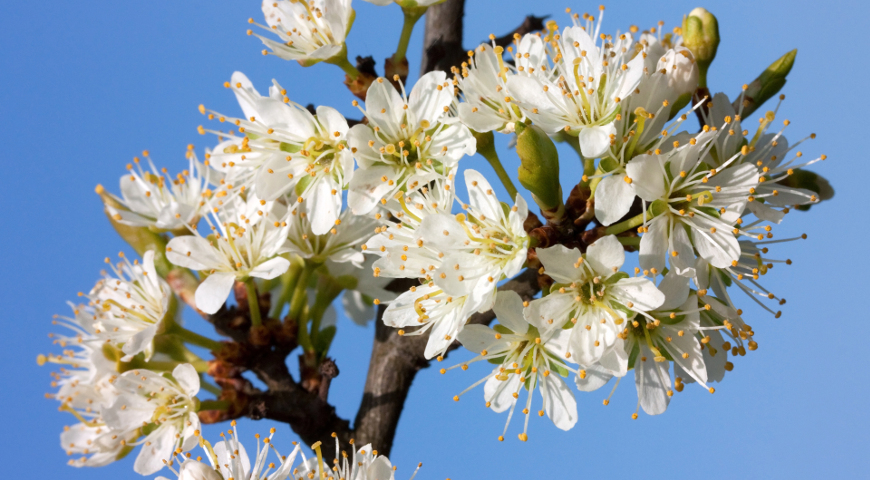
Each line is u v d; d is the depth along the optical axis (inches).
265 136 16.3
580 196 15.5
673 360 15.6
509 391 15.6
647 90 15.6
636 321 15.4
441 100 15.7
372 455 15.9
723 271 15.8
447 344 15.4
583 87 15.6
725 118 15.6
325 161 16.1
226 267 16.3
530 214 15.7
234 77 16.4
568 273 15.3
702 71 16.1
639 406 15.5
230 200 16.4
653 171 15.4
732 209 15.5
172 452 16.3
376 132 15.8
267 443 16.0
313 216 16.0
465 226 15.5
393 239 15.8
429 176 15.7
